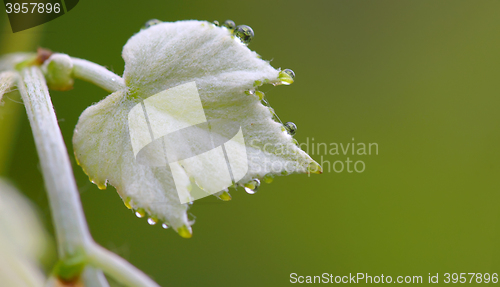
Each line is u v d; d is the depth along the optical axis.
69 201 0.15
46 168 0.15
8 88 0.17
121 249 0.21
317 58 0.23
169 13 0.22
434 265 0.22
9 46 0.18
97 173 0.16
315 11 0.23
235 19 0.22
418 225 0.22
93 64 0.17
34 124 0.16
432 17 0.23
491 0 0.23
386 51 0.23
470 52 0.23
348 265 0.22
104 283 0.15
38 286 0.15
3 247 0.16
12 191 0.17
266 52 0.23
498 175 0.22
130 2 0.22
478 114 0.23
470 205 0.22
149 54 0.16
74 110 0.21
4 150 0.18
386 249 0.22
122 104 0.16
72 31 0.21
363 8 0.23
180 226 0.16
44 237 0.17
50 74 0.17
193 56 0.16
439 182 0.23
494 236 0.22
